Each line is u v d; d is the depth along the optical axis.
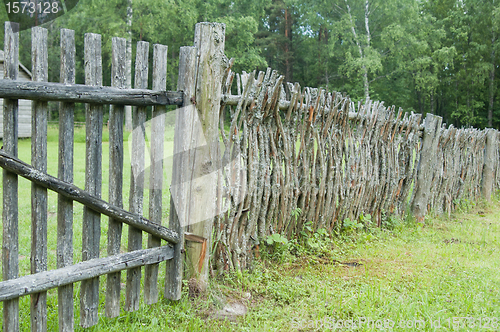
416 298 3.58
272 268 4.18
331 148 4.94
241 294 3.55
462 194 8.01
